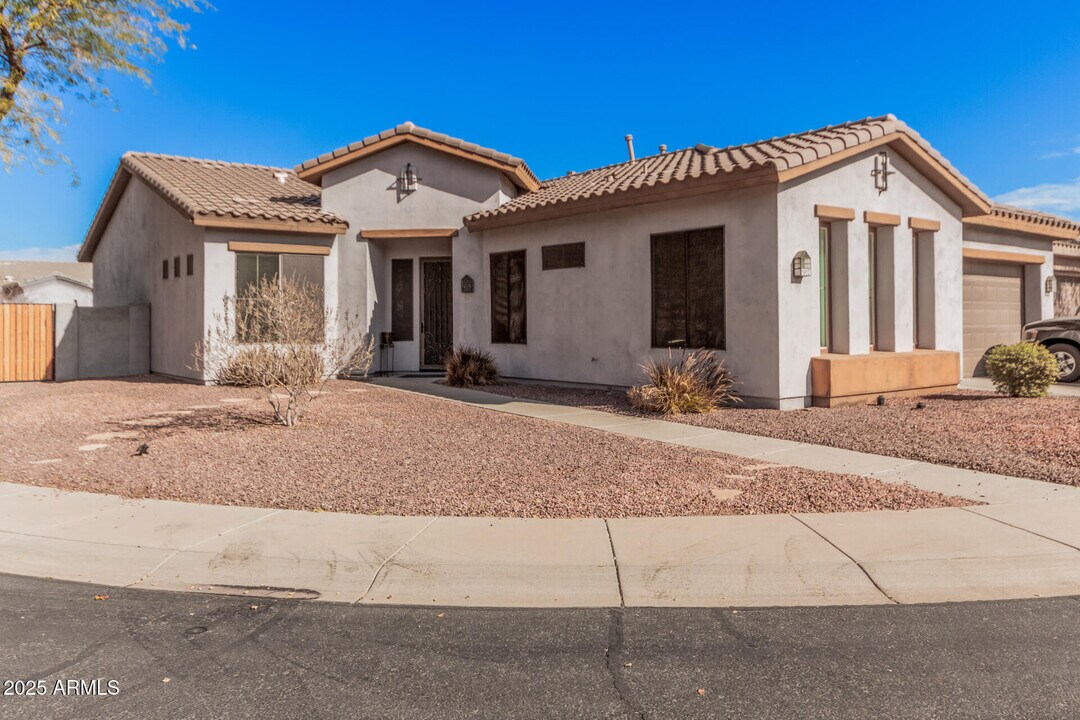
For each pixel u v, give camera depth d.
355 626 4.50
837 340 13.01
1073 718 3.33
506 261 16.80
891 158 13.61
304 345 11.07
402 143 17.70
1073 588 5.00
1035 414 10.44
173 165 19.83
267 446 9.45
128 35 12.91
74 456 9.05
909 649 4.09
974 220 15.93
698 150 17.05
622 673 3.84
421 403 13.24
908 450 8.90
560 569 5.31
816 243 12.24
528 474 7.95
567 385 15.31
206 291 16.02
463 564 5.42
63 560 5.70
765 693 3.61
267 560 5.59
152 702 3.55
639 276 13.82
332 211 17.88
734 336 12.34
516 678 3.80
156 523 6.43
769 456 8.77
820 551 5.54
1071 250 19.77
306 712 3.46
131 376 19.00
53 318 18.70
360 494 7.24
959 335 15.20
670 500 6.91
